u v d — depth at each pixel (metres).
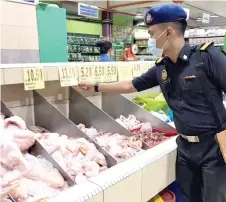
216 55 1.22
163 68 1.43
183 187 1.58
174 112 1.44
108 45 4.36
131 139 1.73
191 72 1.28
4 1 2.26
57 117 1.68
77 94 1.97
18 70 1.44
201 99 1.30
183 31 1.31
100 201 1.09
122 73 2.23
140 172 1.31
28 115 1.74
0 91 1.55
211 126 1.32
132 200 1.29
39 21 2.59
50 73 1.63
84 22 9.79
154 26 1.30
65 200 1.00
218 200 1.41
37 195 1.06
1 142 1.21
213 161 1.35
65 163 1.35
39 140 1.46
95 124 1.94
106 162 1.46
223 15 10.54
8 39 2.33
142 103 2.54
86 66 1.88
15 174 1.14
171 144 1.63
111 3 8.96
